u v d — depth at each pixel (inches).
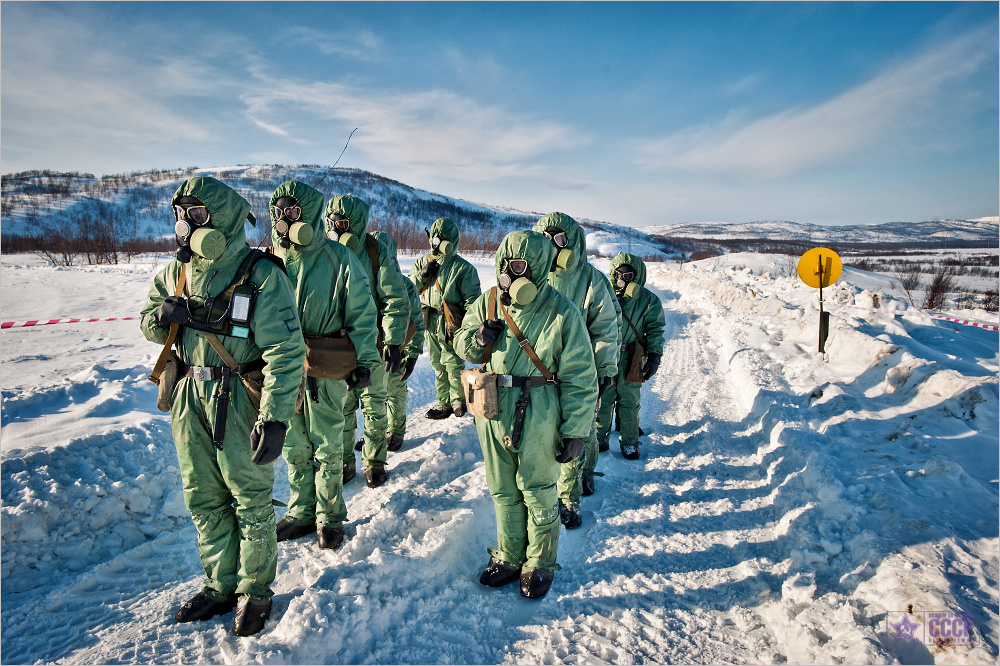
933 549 107.2
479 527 148.6
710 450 203.3
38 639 98.0
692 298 666.8
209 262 93.8
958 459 152.2
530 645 102.9
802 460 164.4
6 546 118.7
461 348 122.8
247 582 101.8
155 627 101.7
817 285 309.7
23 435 155.3
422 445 199.5
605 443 207.9
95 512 133.3
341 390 133.0
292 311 97.3
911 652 86.4
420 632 104.3
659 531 144.4
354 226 166.4
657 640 102.9
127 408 187.0
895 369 220.1
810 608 102.1
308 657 91.2
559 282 156.3
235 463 97.3
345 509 138.9
